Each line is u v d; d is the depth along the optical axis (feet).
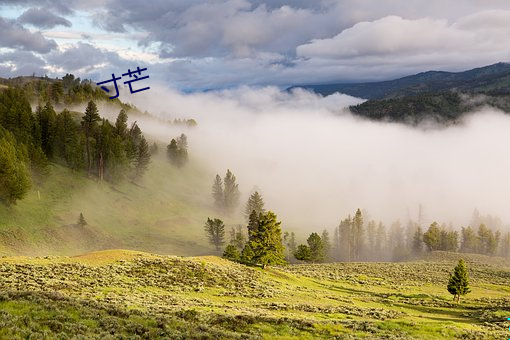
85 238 396.57
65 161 550.77
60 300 93.09
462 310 195.52
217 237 486.38
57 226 390.83
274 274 249.75
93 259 190.29
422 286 293.64
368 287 273.13
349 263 406.82
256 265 269.64
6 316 71.26
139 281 165.68
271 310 139.33
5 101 564.30
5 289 114.73
